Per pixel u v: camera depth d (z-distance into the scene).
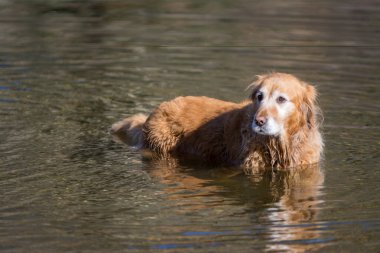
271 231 9.57
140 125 14.48
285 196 11.04
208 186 11.57
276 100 12.23
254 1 27.91
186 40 21.88
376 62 19.39
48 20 24.48
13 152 12.75
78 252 8.88
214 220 9.97
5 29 23.02
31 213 10.11
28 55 20.02
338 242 9.25
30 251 8.90
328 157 12.91
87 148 13.25
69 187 11.20
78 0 27.98
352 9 26.11
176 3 27.73
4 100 16.00
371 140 13.77
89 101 16.16
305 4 27.19
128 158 13.05
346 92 16.86
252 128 12.13
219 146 13.35
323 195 11.02
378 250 9.02
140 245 9.09
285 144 12.48
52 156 12.66
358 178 11.74
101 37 22.23
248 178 12.09
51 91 16.81
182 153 13.73
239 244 9.16
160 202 10.66
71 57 19.91
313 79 17.80
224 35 22.47
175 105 14.12
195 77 18.08
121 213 10.16
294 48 20.88
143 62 19.50
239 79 17.81
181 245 9.10
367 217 10.05
